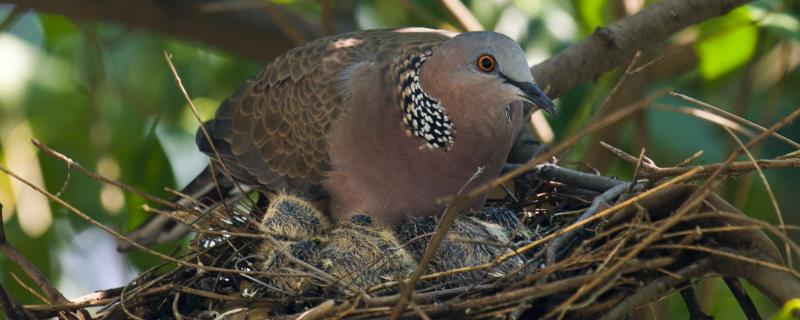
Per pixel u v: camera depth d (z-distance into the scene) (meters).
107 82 14.32
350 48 10.72
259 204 11.87
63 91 14.30
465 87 9.75
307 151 10.59
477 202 10.19
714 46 12.34
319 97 10.52
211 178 11.41
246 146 11.23
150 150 13.72
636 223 8.30
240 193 11.27
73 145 13.98
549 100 9.56
